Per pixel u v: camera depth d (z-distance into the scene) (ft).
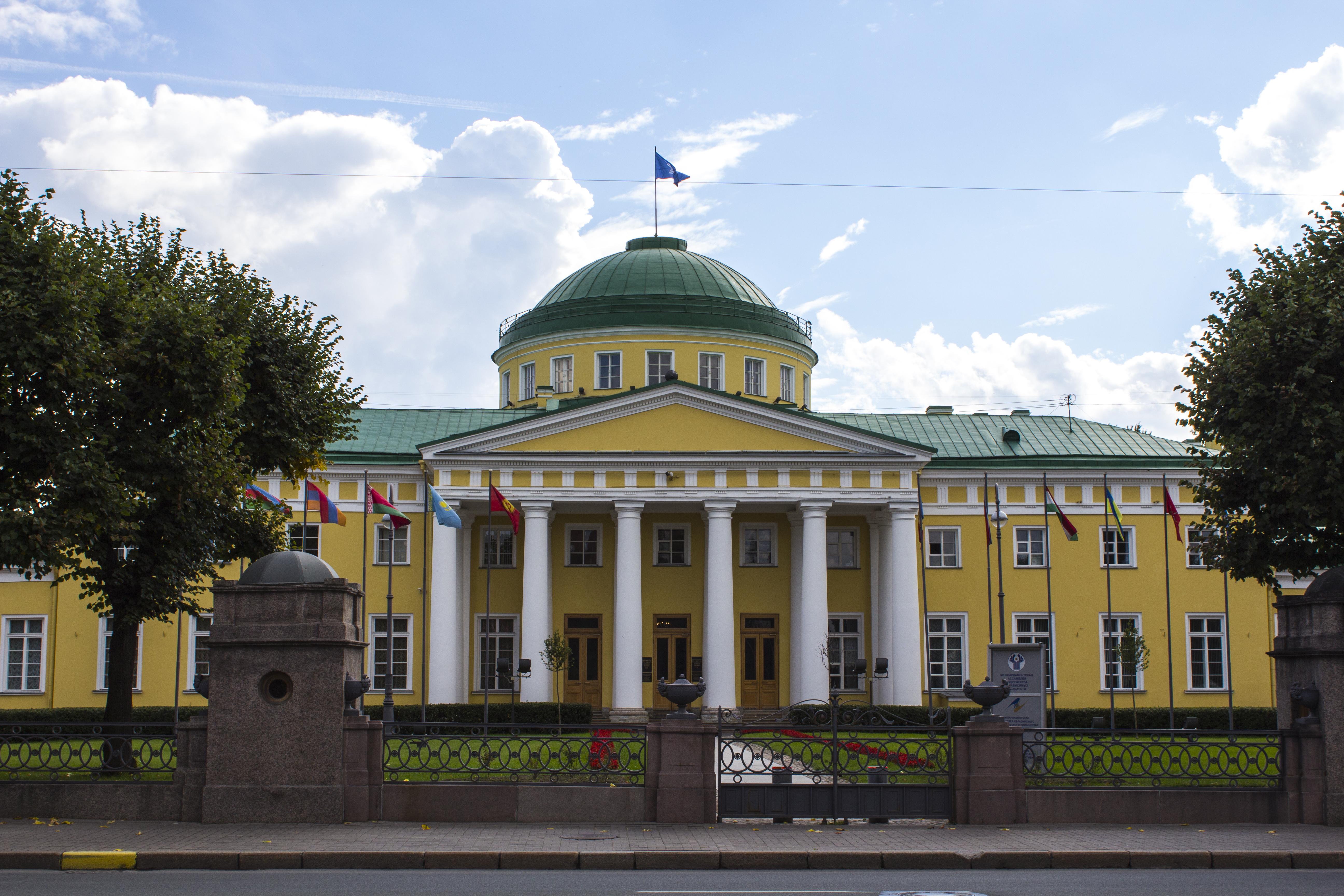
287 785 56.80
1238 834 55.77
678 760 57.98
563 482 140.15
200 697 140.05
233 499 94.53
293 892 42.22
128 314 78.43
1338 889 43.98
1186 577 148.77
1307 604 61.21
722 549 139.03
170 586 86.69
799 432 141.49
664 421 141.59
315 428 96.78
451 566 140.46
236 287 94.07
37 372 70.33
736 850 50.01
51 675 138.82
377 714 123.65
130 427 79.77
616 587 139.13
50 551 70.08
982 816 57.88
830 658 149.07
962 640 148.15
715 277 166.71
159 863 48.16
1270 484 86.28
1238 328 88.84
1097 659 147.33
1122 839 53.78
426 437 154.92
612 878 46.37
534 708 132.77
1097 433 160.66
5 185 75.56
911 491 140.56
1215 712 139.54
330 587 57.82
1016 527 149.69
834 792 58.80
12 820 57.00
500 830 55.26
